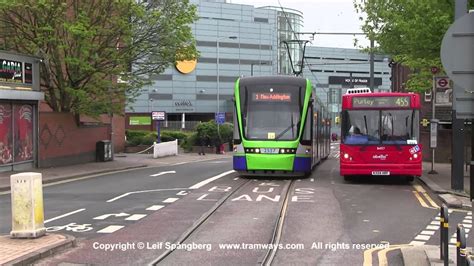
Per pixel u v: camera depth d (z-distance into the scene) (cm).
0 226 1096
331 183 1873
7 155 2198
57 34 2383
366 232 1033
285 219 1161
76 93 2444
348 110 1853
